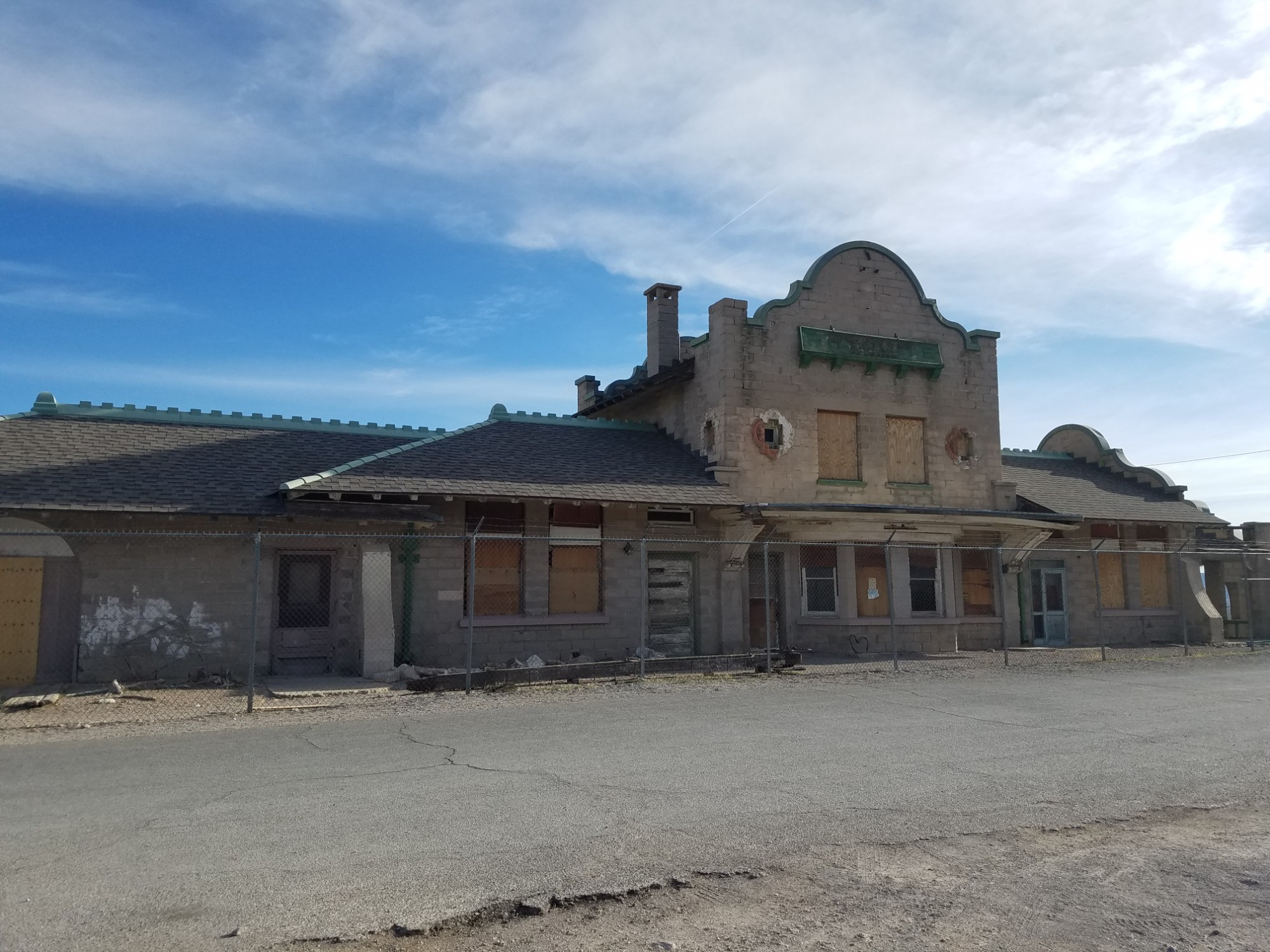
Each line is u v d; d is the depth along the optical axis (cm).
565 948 479
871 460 2086
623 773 824
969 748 962
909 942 492
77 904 516
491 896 538
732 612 1933
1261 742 1016
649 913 524
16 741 966
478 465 1766
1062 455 2847
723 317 1977
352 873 569
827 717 1136
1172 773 864
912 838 659
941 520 2017
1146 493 2638
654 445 2108
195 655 1505
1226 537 2688
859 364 2097
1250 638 2439
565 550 1831
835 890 563
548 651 1778
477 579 1748
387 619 1561
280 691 1343
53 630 1459
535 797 743
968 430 2202
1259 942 500
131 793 747
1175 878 595
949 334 2209
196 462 1655
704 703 1245
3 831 645
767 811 713
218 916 504
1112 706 1253
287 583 1622
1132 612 2464
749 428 1969
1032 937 503
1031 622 2323
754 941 490
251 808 704
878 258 2150
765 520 1877
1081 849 648
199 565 1526
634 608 1862
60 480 1480
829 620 2017
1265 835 688
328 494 1581
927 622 2075
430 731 1019
